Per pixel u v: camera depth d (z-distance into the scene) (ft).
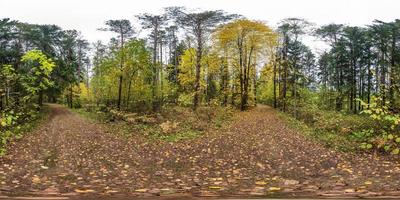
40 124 98.17
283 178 27.45
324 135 63.72
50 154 45.14
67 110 168.86
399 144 28.04
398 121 25.02
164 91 145.79
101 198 17.98
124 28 155.53
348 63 156.35
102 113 137.49
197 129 76.07
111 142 59.41
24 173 30.01
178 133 68.80
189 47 152.35
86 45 239.91
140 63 127.13
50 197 18.16
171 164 37.14
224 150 48.21
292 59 154.20
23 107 35.68
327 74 193.77
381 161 35.99
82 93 251.60
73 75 173.37
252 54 148.46
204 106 122.31
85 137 68.23
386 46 127.44
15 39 136.36
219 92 172.14
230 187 22.24
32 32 142.61
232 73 166.20
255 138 61.62
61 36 173.47
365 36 145.59
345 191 19.44
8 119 30.04
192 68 145.59
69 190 20.84
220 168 34.47
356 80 156.66
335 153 43.32
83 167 34.99
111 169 33.68
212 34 139.23
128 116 103.81
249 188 21.63
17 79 34.35
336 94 160.45
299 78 159.74
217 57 147.23
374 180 24.20
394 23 122.01
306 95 157.07
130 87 133.18
